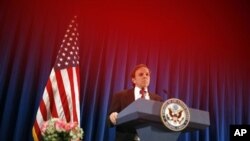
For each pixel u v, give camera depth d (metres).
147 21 4.42
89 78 3.83
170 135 1.66
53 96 3.22
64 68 3.38
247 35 5.11
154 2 4.57
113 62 3.97
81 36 3.92
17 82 3.46
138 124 1.73
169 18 4.61
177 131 1.62
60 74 3.33
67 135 2.23
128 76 4.01
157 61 4.28
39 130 3.05
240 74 4.82
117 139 2.19
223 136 4.38
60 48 3.53
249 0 5.22
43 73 3.54
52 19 3.80
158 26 4.48
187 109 1.66
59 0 3.93
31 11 3.74
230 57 4.84
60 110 3.19
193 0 4.88
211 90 4.52
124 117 1.73
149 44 4.31
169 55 4.39
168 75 4.28
